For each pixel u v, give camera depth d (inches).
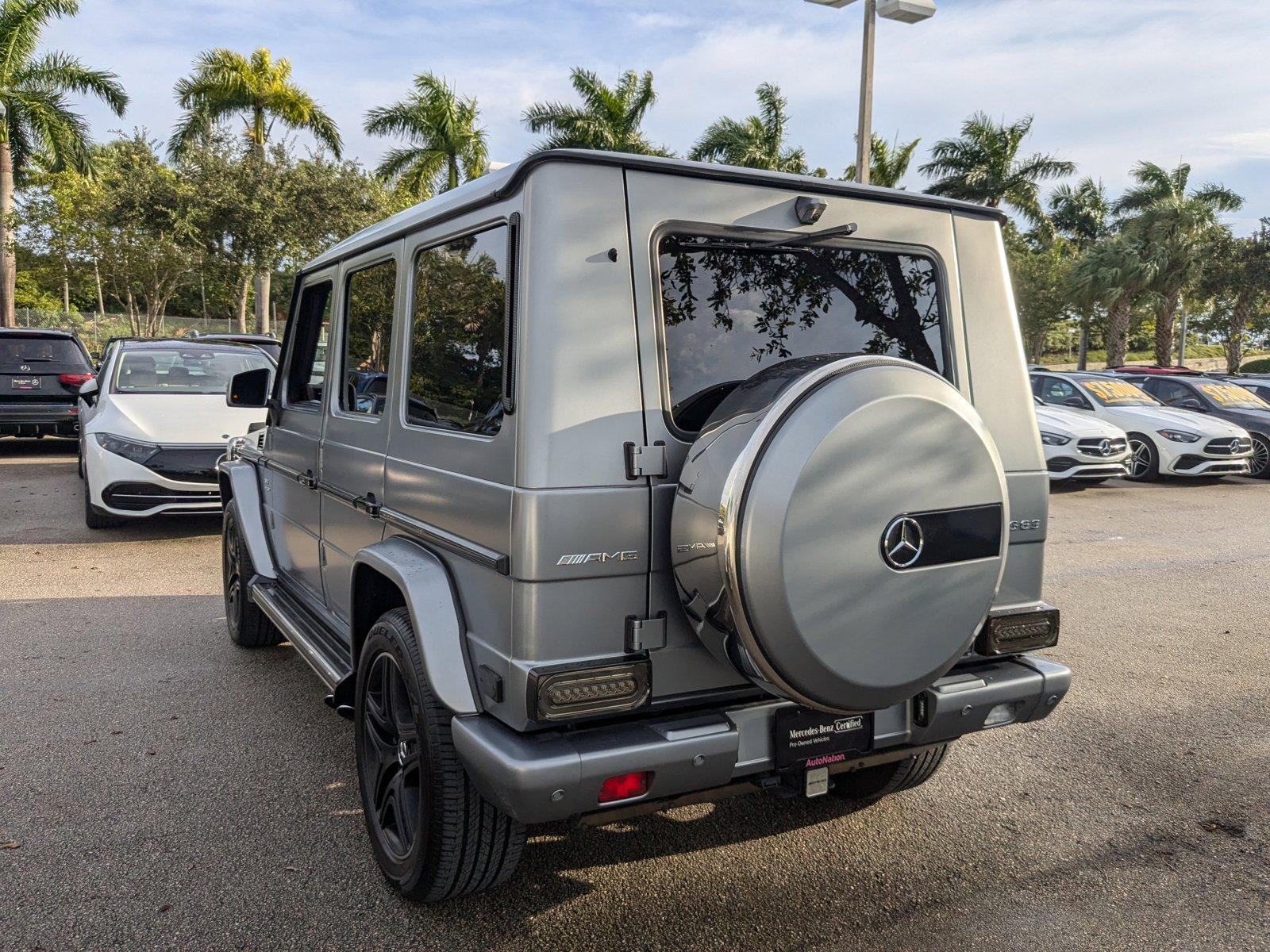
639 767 93.0
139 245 1074.7
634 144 1049.5
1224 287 1489.9
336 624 154.3
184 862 124.6
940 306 118.3
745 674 93.2
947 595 96.0
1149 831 138.4
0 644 218.4
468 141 1108.5
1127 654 227.5
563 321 92.9
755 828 137.4
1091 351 2564.0
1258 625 253.8
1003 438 119.2
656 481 96.8
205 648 216.8
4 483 458.6
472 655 102.3
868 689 93.4
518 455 92.6
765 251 106.3
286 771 152.9
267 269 971.3
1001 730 178.5
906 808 144.8
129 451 319.3
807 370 93.1
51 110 1059.3
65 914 112.6
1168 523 419.2
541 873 124.0
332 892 118.1
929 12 461.4
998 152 1229.7
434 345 114.9
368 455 133.1
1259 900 120.3
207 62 1070.4
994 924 114.0
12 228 1085.8
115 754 158.6
